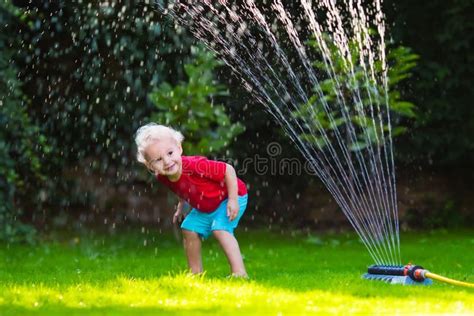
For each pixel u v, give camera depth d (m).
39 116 25.47
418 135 25.22
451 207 25.69
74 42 23.97
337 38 21.88
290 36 23.53
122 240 22.44
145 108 24.69
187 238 14.41
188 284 12.35
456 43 24.31
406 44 24.70
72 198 25.69
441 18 24.30
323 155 24.70
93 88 24.86
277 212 25.72
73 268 16.59
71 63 24.97
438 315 10.19
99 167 25.95
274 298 11.31
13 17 23.05
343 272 15.35
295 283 13.03
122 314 10.23
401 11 24.39
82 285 12.63
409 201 25.98
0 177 21.41
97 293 11.85
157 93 20.47
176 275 13.16
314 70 23.50
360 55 21.97
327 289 12.39
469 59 24.56
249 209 25.69
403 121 25.16
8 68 21.47
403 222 25.53
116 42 24.14
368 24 23.78
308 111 22.62
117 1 23.66
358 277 13.92
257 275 14.42
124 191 25.97
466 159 26.53
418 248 20.64
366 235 23.61
